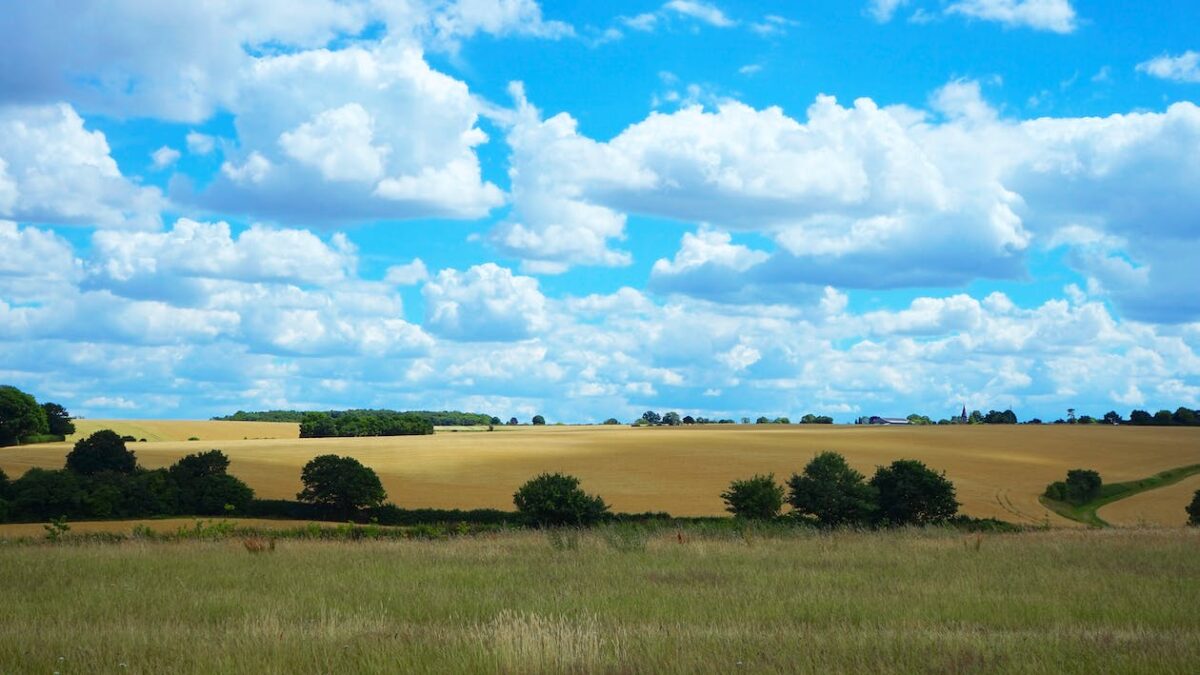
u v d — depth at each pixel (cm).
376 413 17400
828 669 1095
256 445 11975
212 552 2742
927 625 1482
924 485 5872
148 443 12400
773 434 14125
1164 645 1247
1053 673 1084
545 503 4897
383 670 1095
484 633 1284
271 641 1243
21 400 11900
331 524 6162
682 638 1291
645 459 10381
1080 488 9094
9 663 1148
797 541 3322
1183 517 8038
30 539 3459
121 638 1292
